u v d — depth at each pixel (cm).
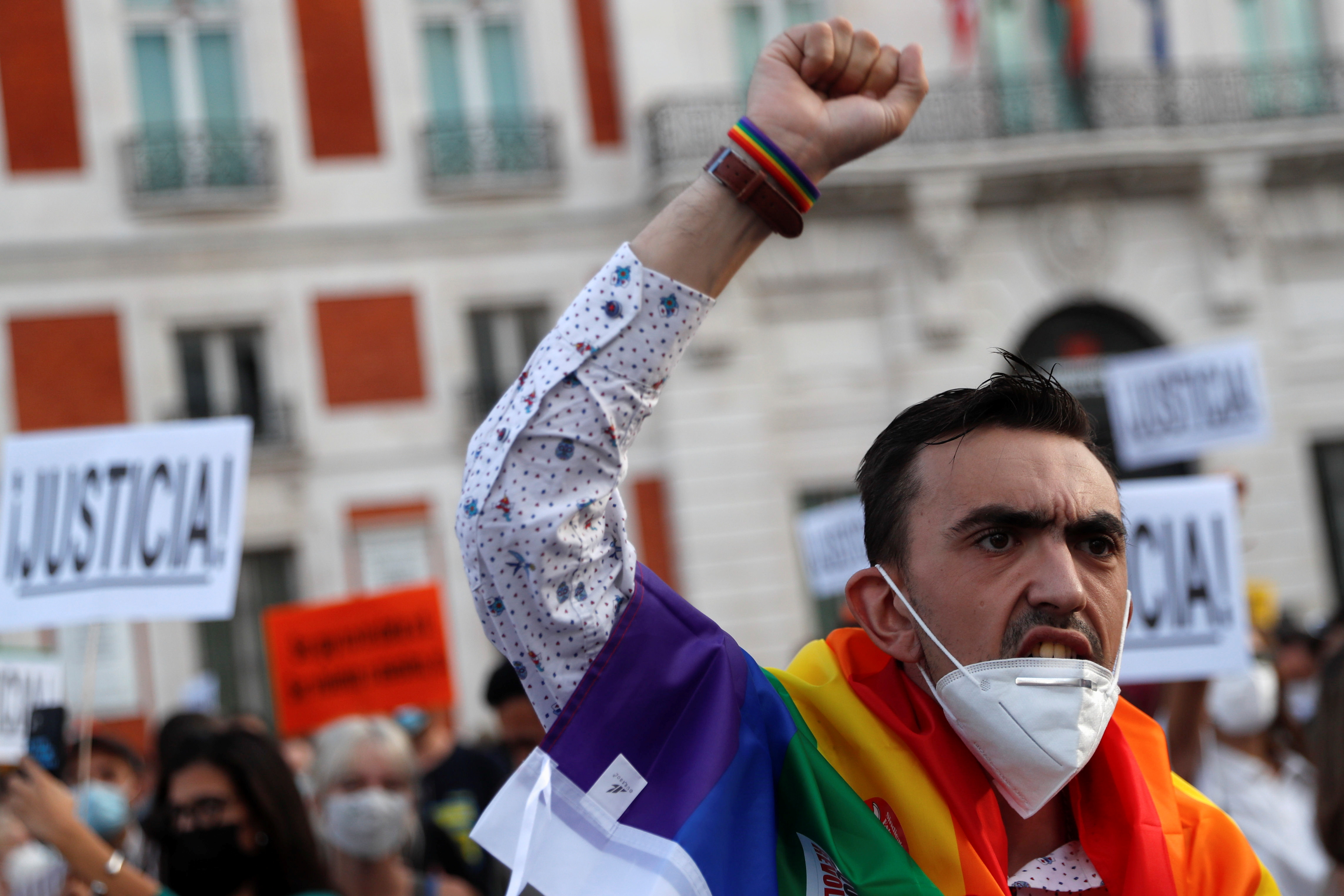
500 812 170
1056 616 169
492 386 1734
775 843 170
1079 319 1830
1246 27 1881
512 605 166
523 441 161
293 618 735
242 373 1684
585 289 166
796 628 1705
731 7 1783
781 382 1748
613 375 163
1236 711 497
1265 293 1845
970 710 170
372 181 1712
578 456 161
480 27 1759
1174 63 1858
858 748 177
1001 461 171
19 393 1602
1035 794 172
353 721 443
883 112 166
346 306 1695
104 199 1644
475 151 1734
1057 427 175
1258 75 1855
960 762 175
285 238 1684
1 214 1617
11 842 445
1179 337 1830
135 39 1670
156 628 1561
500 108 1755
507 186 1730
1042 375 178
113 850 373
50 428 1606
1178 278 1839
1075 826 186
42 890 438
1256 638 516
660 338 163
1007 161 1764
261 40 1697
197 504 407
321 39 1714
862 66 169
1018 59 1841
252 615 1627
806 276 1755
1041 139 1770
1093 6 1858
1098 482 173
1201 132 1814
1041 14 1841
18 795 336
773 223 165
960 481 173
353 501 1667
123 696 1538
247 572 1638
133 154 1647
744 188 163
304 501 1653
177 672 1565
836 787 173
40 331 1616
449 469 1694
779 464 1733
